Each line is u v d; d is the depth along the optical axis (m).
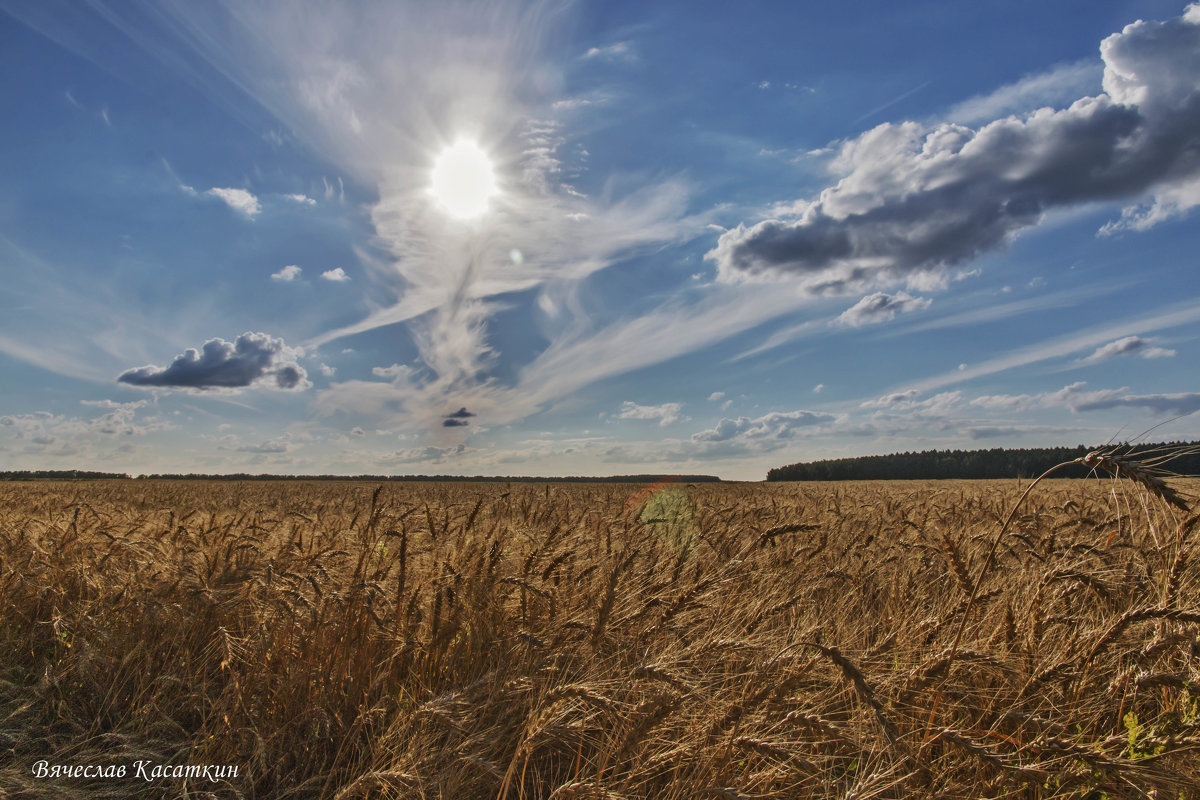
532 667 4.06
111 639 4.96
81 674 4.45
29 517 8.40
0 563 6.06
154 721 4.29
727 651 3.58
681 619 4.29
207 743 3.91
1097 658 3.55
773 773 3.02
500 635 4.77
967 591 3.78
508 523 7.31
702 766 3.06
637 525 7.55
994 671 3.44
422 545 6.05
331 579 5.22
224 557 5.91
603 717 3.49
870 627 4.70
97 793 3.51
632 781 3.20
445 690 4.39
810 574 5.76
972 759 3.16
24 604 5.69
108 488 28.27
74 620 5.19
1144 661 3.28
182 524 7.38
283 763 3.89
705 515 8.73
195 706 4.40
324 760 3.86
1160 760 2.91
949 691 3.38
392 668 4.47
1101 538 5.58
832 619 4.95
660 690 3.28
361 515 7.38
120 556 6.27
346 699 4.41
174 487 31.06
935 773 3.07
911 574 5.52
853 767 3.32
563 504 10.14
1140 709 3.51
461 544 5.84
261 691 4.38
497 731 3.80
